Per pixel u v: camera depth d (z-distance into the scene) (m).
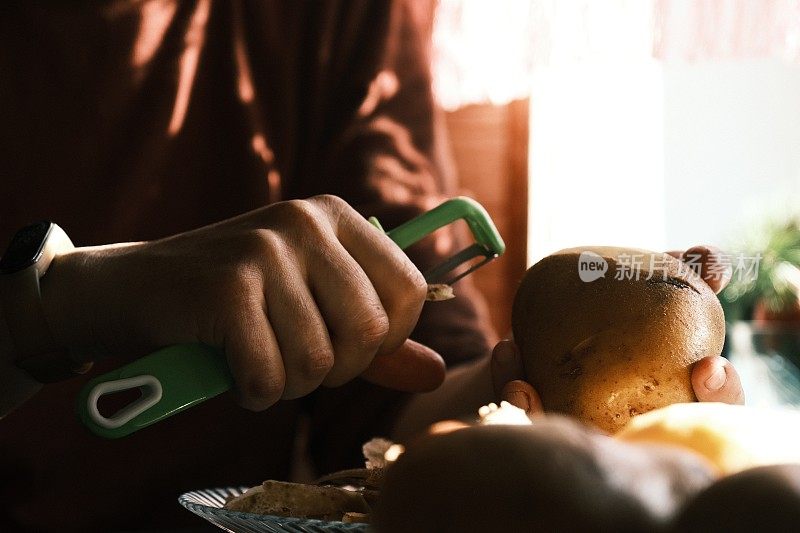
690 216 1.79
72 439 0.92
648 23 1.44
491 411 0.32
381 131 1.00
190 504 0.32
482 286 1.62
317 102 1.04
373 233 0.42
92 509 0.92
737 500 0.13
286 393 0.40
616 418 0.37
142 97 1.00
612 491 0.14
